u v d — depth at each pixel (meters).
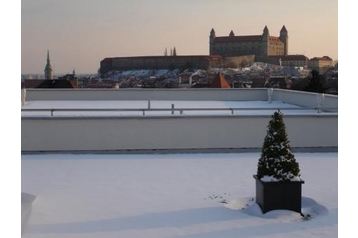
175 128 12.12
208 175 9.27
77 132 11.95
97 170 9.81
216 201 7.24
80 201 7.23
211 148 12.23
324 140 12.45
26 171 9.70
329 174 9.43
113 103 22.92
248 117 12.23
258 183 6.83
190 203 7.12
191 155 11.76
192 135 12.17
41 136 11.88
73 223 6.08
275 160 6.61
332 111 16.30
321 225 6.09
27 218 6.17
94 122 11.95
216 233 5.73
